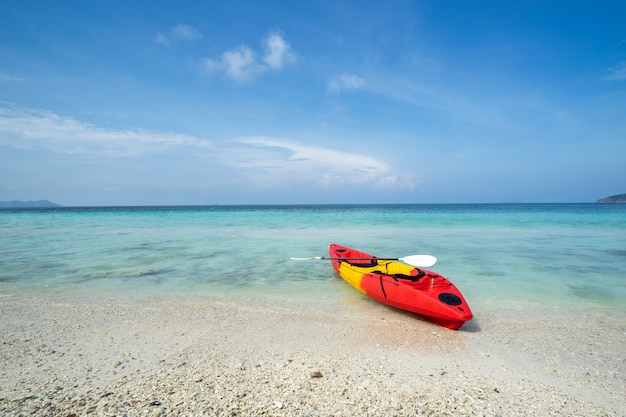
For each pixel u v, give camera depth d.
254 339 6.41
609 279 10.88
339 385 4.70
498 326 7.18
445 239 20.23
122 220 36.62
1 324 7.05
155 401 4.20
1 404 4.11
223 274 11.68
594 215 44.50
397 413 4.02
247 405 4.12
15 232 24.02
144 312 7.89
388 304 8.20
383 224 30.86
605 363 5.55
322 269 12.51
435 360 5.61
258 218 39.50
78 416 3.85
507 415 4.04
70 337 6.41
